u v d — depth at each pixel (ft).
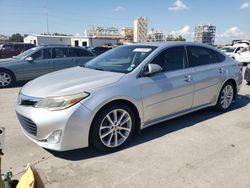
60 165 11.16
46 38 163.32
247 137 14.08
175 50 15.26
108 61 15.28
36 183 6.40
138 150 12.50
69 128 10.94
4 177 6.79
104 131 12.10
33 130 11.43
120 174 10.46
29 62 30.86
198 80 15.75
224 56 18.54
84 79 12.59
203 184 9.75
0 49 54.95
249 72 29.71
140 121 13.24
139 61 13.78
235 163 11.25
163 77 13.97
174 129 15.14
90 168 10.91
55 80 12.92
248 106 20.33
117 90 12.05
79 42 174.29
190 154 12.07
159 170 10.71
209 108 19.26
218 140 13.65
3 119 17.39
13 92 27.02
